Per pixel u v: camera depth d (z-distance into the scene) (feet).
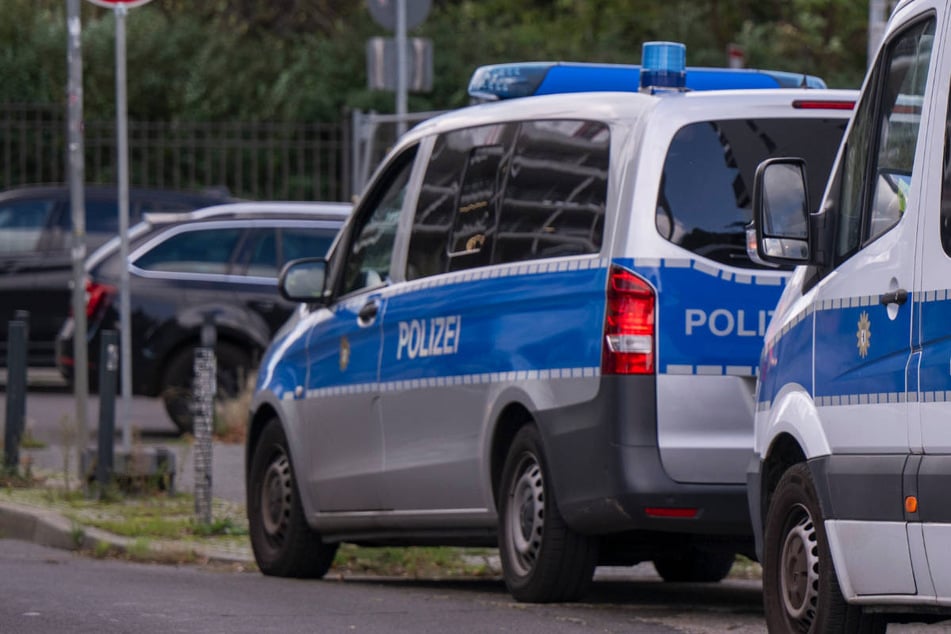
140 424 170.40
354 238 92.17
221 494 123.03
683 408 71.00
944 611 50.60
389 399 85.81
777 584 59.41
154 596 79.10
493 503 79.51
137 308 156.87
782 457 61.00
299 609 75.20
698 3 317.83
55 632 67.00
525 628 69.51
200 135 268.82
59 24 275.59
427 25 281.95
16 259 190.90
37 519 111.55
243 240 160.86
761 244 56.18
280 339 98.53
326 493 91.56
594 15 319.06
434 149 86.38
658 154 72.18
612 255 72.38
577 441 73.05
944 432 49.11
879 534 52.16
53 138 239.91
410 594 82.74
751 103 72.84
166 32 277.23
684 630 69.46
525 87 84.38
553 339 74.90
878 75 54.90
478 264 80.64
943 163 50.03
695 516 71.10
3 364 189.88
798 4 314.96
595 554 75.41
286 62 282.56
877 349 52.70
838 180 56.75
